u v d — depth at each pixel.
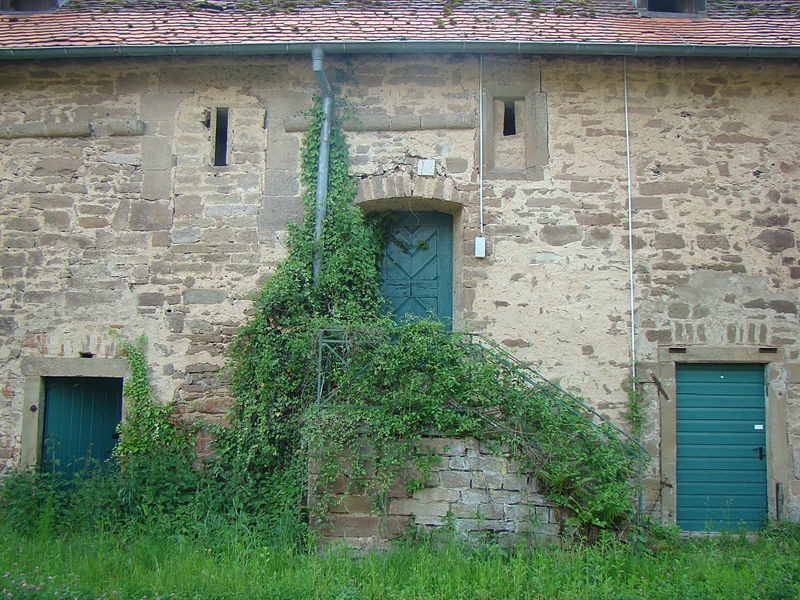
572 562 4.60
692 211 6.43
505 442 5.04
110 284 6.48
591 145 6.51
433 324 5.23
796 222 6.42
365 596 4.14
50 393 6.54
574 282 6.37
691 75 6.56
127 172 6.58
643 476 6.15
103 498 5.71
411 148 6.53
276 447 5.92
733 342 6.30
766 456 6.27
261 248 6.46
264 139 6.57
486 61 6.59
